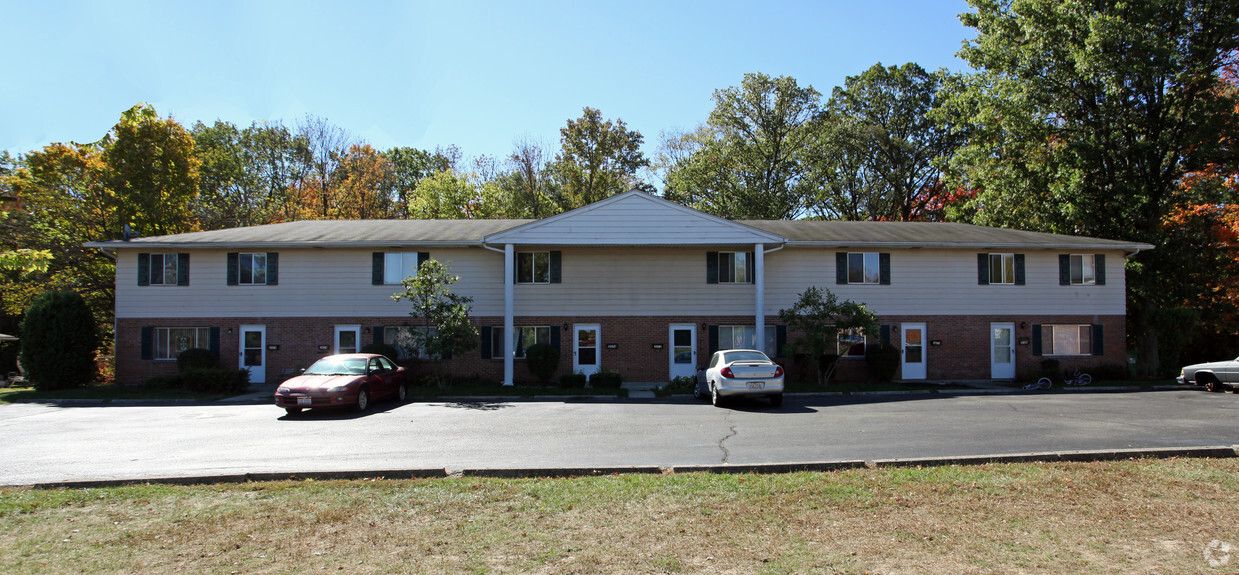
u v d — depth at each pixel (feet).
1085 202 94.43
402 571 18.24
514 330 83.87
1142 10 87.04
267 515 23.22
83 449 37.01
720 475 28.60
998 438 38.47
